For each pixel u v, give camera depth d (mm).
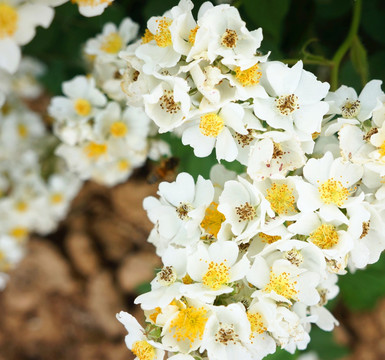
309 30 616
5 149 724
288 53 618
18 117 744
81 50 629
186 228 482
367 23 613
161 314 462
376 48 620
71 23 610
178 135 563
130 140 582
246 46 462
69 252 893
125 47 559
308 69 580
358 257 477
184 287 462
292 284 471
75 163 609
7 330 917
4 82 681
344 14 617
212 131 469
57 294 910
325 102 470
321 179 473
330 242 471
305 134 470
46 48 630
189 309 462
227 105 467
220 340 463
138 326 473
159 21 480
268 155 467
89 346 892
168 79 461
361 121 484
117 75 559
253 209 474
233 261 471
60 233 898
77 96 578
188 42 469
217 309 460
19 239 793
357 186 484
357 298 678
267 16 560
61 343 916
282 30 599
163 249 498
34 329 919
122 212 858
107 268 885
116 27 595
